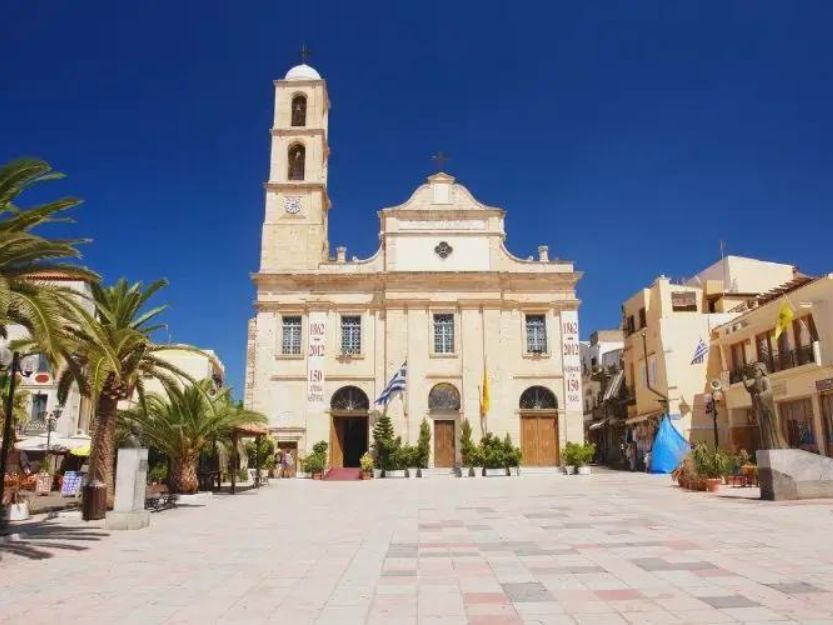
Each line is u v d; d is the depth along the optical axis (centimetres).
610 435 4938
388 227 4025
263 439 3475
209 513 1767
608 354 5394
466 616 661
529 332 3956
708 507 1608
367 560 991
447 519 1508
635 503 1773
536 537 1179
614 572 849
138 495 1473
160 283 1961
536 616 654
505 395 3825
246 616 682
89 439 3083
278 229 4028
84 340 1480
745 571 832
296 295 3947
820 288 2630
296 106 4291
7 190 1132
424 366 3853
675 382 3647
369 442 3772
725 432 3572
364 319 3931
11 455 2494
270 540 1229
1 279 1043
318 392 3797
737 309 3703
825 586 745
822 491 1711
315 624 647
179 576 898
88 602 756
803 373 2761
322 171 4156
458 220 4053
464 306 3916
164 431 2178
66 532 1384
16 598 779
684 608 666
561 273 3934
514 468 3603
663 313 3762
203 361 4562
